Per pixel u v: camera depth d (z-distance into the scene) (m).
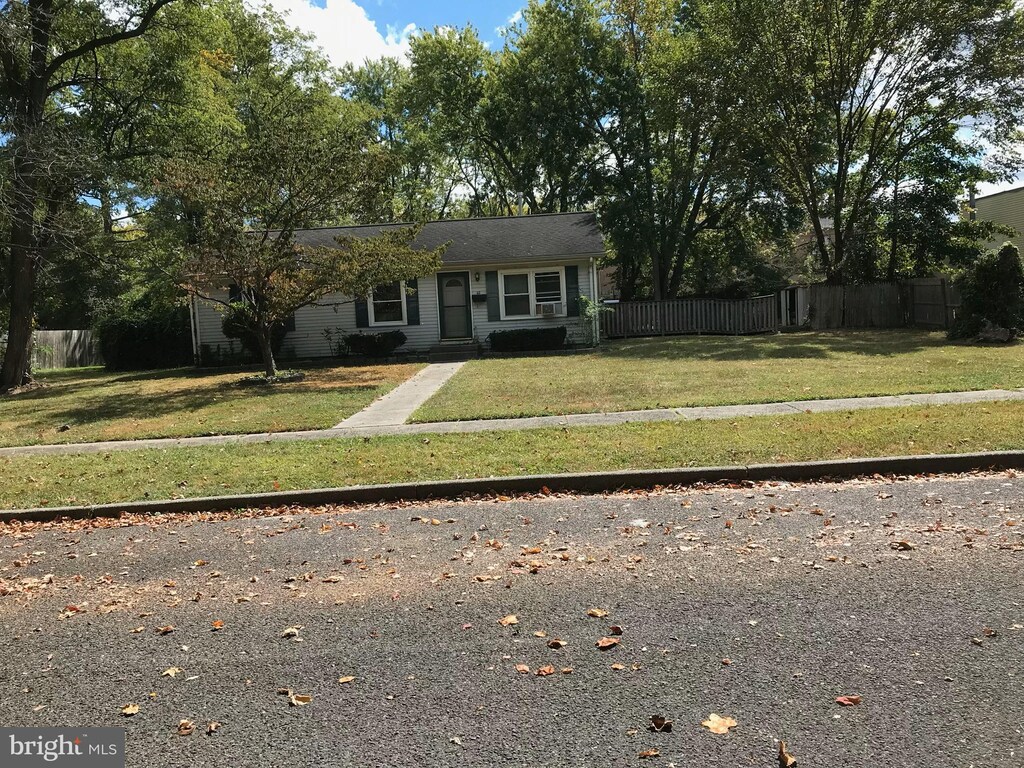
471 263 20.70
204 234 14.21
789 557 4.69
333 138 14.91
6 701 3.28
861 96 24.84
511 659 3.50
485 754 2.74
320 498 6.72
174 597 4.51
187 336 22.91
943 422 8.16
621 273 34.00
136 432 10.45
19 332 17.80
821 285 26.09
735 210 30.94
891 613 3.78
